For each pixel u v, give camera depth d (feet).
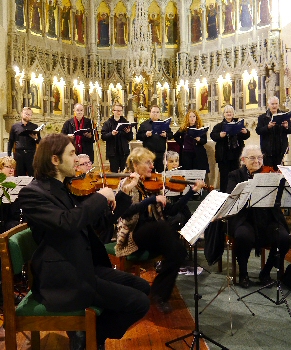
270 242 15.94
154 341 11.51
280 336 11.79
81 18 46.03
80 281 8.44
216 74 43.27
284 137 26.27
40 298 8.67
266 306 14.03
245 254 15.89
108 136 26.37
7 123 38.11
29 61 40.32
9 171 16.49
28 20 40.63
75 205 8.97
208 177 30.76
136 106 45.03
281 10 38.19
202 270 18.40
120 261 13.57
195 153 26.81
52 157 8.65
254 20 41.34
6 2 37.93
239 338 11.66
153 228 13.30
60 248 8.45
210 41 45.01
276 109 26.08
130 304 8.89
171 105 46.85
